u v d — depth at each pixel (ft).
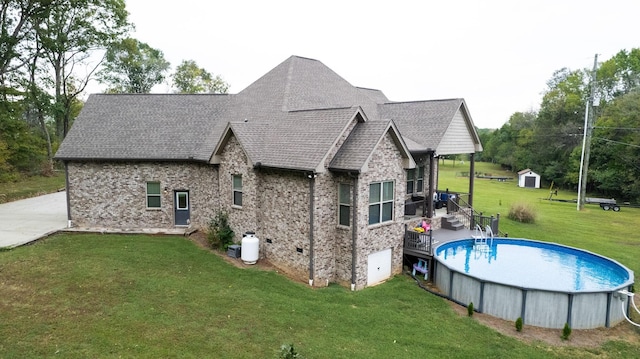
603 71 207.51
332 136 51.03
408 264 59.26
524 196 151.53
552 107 213.05
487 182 207.51
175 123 73.92
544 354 36.91
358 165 47.75
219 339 34.94
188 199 69.92
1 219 75.36
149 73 196.85
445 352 36.09
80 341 33.19
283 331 37.27
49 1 111.04
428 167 80.12
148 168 68.59
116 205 69.15
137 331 35.32
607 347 38.78
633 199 155.63
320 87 74.13
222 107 77.56
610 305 42.75
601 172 161.38
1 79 119.85
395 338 37.88
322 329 38.40
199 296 43.42
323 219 50.39
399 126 74.74
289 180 52.31
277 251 55.01
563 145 200.95
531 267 55.83
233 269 52.60
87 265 50.75
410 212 69.56
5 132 126.11
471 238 64.59
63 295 41.75
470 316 43.93
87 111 75.51
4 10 110.52
